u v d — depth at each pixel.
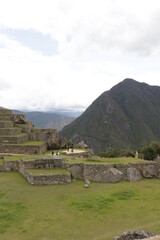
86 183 20.55
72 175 22.05
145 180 22.30
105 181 21.30
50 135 37.59
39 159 22.97
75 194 17.61
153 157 41.72
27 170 21.83
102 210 14.62
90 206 15.23
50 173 20.61
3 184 19.89
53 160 23.12
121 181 21.70
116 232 11.78
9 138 32.09
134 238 9.89
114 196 17.19
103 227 12.46
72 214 14.05
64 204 15.59
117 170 22.06
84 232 11.96
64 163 22.78
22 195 17.30
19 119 37.97
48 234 11.79
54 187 19.30
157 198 16.83
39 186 19.50
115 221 13.13
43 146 33.69
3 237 11.50
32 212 14.33
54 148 37.12
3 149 30.81
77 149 37.62
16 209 14.77
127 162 23.31
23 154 29.81
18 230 12.18
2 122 35.50
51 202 15.95
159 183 21.22
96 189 18.97
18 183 20.22
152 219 13.31
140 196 17.23
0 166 24.42
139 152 47.78
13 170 24.61
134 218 13.48
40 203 15.77
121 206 15.24
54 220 13.29
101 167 21.88
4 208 14.91
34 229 12.28
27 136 36.22
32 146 30.97
